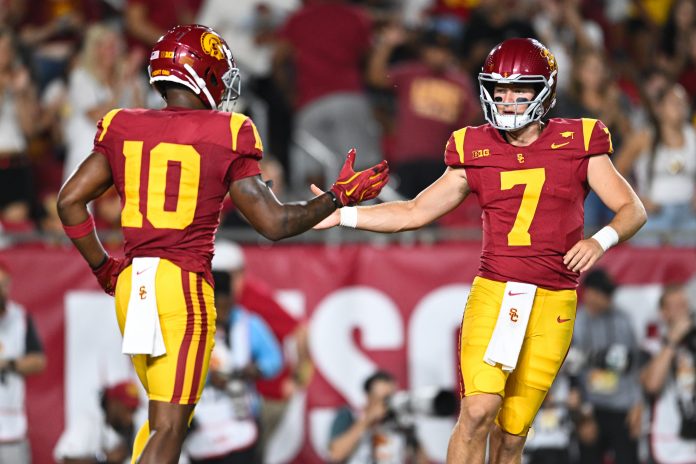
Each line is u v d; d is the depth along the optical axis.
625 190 17.84
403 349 29.23
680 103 35.78
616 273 30.16
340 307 29.06
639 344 30.06
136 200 16.62
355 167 35.59
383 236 30.75
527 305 17.81
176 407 16.50
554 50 39.28
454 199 18.50
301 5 37.97
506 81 17.42
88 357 28.17
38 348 27.94
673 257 30.41
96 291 28.28
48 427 27.89
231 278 27.16
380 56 37.66
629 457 29.91
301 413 28.72
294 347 28.33
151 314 16.34
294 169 35.69
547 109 17.94
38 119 34.62
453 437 17.95
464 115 35.81
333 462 28.69
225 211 31.17
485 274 18.25
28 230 30.91
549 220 17.86
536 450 29.17
